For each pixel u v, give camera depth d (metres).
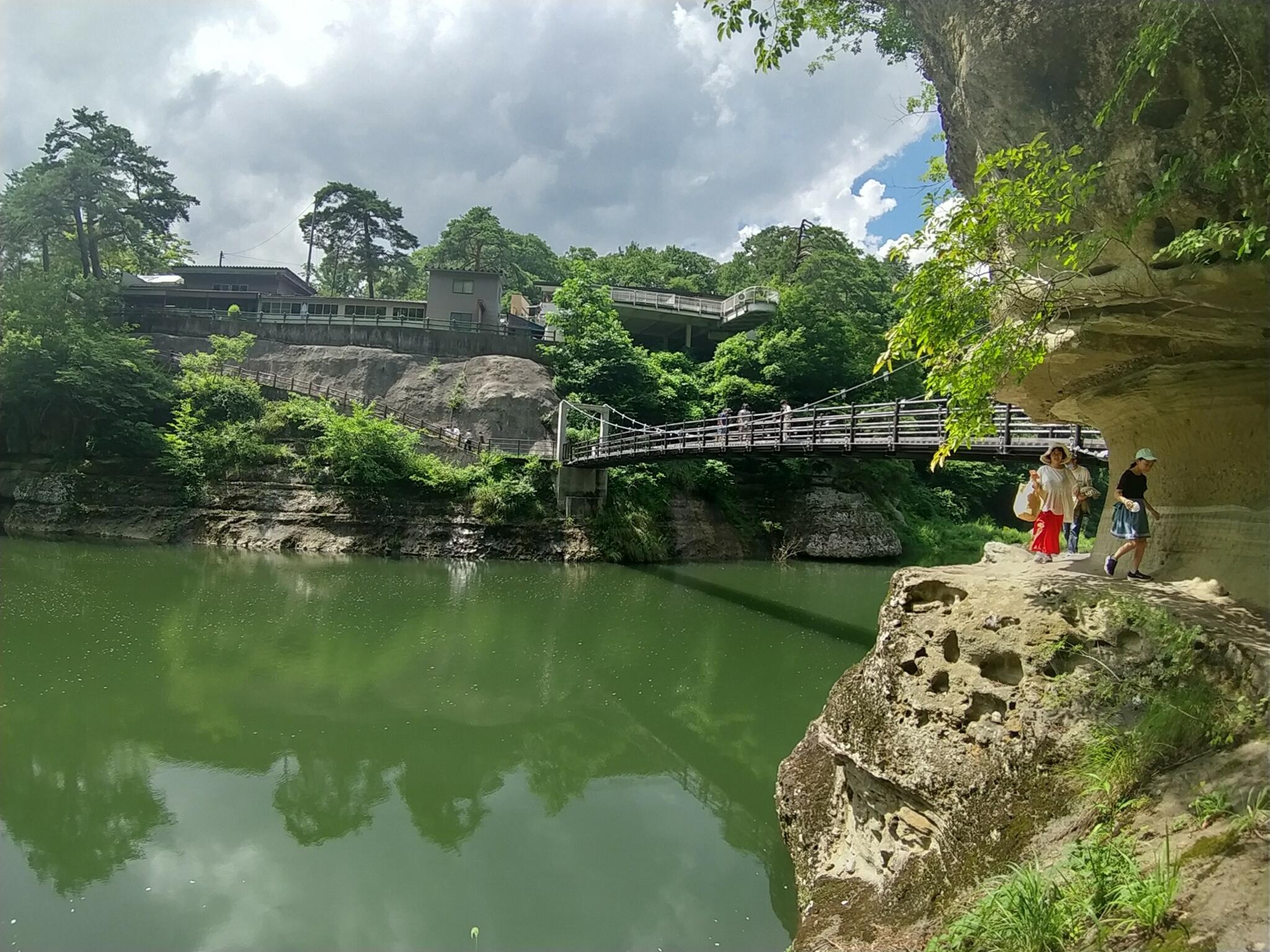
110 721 10.11
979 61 5.23
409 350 36.22
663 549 27.77
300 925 5.91
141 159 38.50
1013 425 13.60
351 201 49.44
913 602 6.27
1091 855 3.52
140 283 40.34
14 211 33.53
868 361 35.16
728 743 10.09
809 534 29.89
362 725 10.52
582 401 33.53
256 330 36.62
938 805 5.07
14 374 26.66
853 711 6.19
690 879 6.71
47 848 7.01
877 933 4.71
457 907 6.23
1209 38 4.09
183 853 7.00
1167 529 6.79
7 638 13.26
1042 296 5.75
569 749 9.93
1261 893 2.81
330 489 27.02
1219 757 3.91
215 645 13.73
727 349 36.28
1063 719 4.76
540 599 19.23
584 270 38.09
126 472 26.98
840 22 7.09
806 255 43.62
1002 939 3.36
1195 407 6.50
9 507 26.92
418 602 18.12
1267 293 4.83
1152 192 4.40
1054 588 5.59
